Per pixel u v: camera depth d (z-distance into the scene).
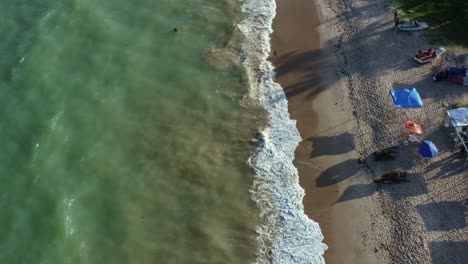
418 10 48.97
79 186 36.78
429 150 36.59
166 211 36.09
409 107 39.59
